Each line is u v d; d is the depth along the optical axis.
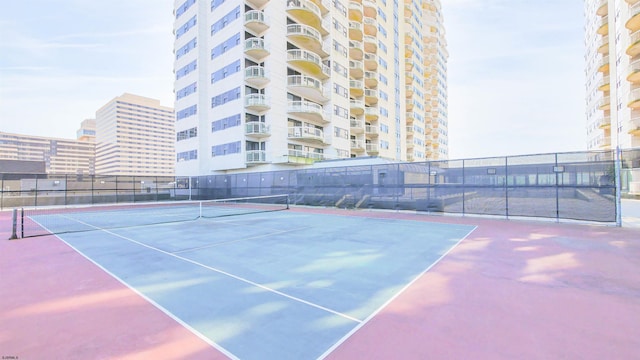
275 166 29.95
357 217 16.45
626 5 27.75
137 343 3.33
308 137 31.88
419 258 7.16
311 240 9.62
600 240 8.98
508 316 3.91
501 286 5.09
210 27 33.44
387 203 19.14
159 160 127.44
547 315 3.93
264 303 4.46
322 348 3.19
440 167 16.97
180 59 36.88
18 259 7.34
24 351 3.18
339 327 3.67
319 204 22.75
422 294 4.76
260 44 29.73
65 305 4.44
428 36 76.25
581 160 12.96
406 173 18.39
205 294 4.86
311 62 31.81
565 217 13.11
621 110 29.73
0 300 4.65
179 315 4.07
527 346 3.15
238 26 29.84
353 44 40.62
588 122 51.53
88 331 3.62
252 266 6.55
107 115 121.75
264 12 30.59
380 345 3.23
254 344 3.29
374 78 44.56
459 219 14.90
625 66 27.95
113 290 5.07
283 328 3.66
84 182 27.52
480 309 4.14
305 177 23.77
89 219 16.34
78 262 7.00
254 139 30.14
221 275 5.89
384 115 47.91
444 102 92.50
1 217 17.58
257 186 27.31
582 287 4.98
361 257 7.32
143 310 4.24
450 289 4.97
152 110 126.25
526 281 5.34
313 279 5.59
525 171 14.25
